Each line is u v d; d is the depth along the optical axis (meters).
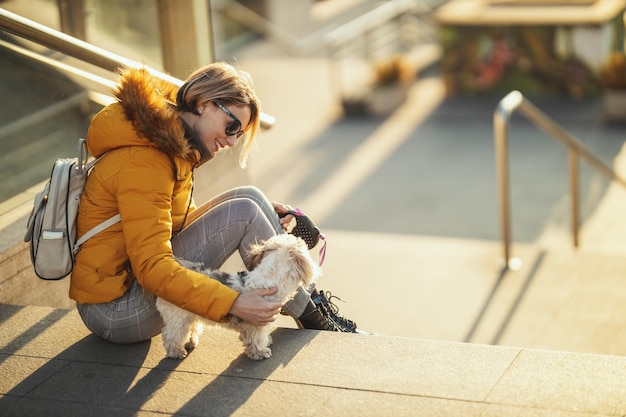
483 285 6.89
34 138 4.17
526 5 14.11
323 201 10.39
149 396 2.82
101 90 4.13
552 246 8.59
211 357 3.05
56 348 3.15
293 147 12.50
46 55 3.97
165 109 2.78
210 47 5.55
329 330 3.32
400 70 14.02
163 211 2.81
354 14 18.64
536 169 10.85
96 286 2.95
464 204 9.99
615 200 9.66
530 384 2.77
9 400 2.82
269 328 3.03
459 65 14.27
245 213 3.04
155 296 2.97
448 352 3.01
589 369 2.83
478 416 2.62
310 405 2.73
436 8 16.12
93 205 2.90
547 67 13.70
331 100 14.57
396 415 2.65
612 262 7.02
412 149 12.14
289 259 2.86
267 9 18.09
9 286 3.70
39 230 2.90
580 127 12.40
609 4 13.78
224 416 2.69
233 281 2.88
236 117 2.89
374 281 7.20
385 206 10.12
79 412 2.74
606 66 12.48
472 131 12.74
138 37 5.38
